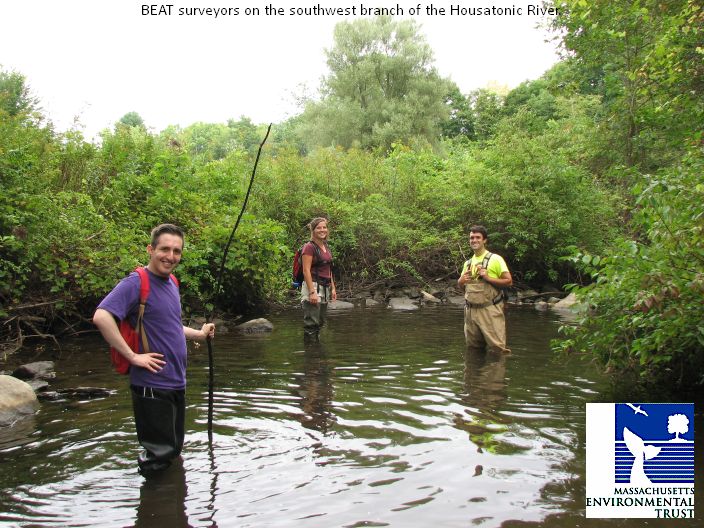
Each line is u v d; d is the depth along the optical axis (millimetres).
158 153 13234
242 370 7086
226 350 8328
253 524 3348
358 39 42438
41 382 6328
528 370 6953
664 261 5160
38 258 8930
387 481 3898
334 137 40656
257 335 9609
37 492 3773
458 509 3514
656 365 6242
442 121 43500
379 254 16188
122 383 6465
